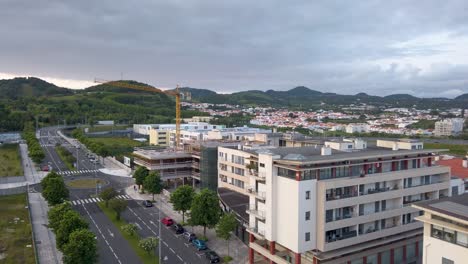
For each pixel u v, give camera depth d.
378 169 81.38
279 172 74.88
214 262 82.31
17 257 83.38
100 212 119.88
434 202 55.62
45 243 92.44
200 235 99.19
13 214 115.12
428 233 53.41
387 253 81.00
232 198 110.81
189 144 162.88
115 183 162.25
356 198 74.31
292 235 71.00
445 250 51.25
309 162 69.19
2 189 145.38
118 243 93.25
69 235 76.25
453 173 106.31
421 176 85.94
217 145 145.12
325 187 70.19
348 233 74.50
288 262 71.81
